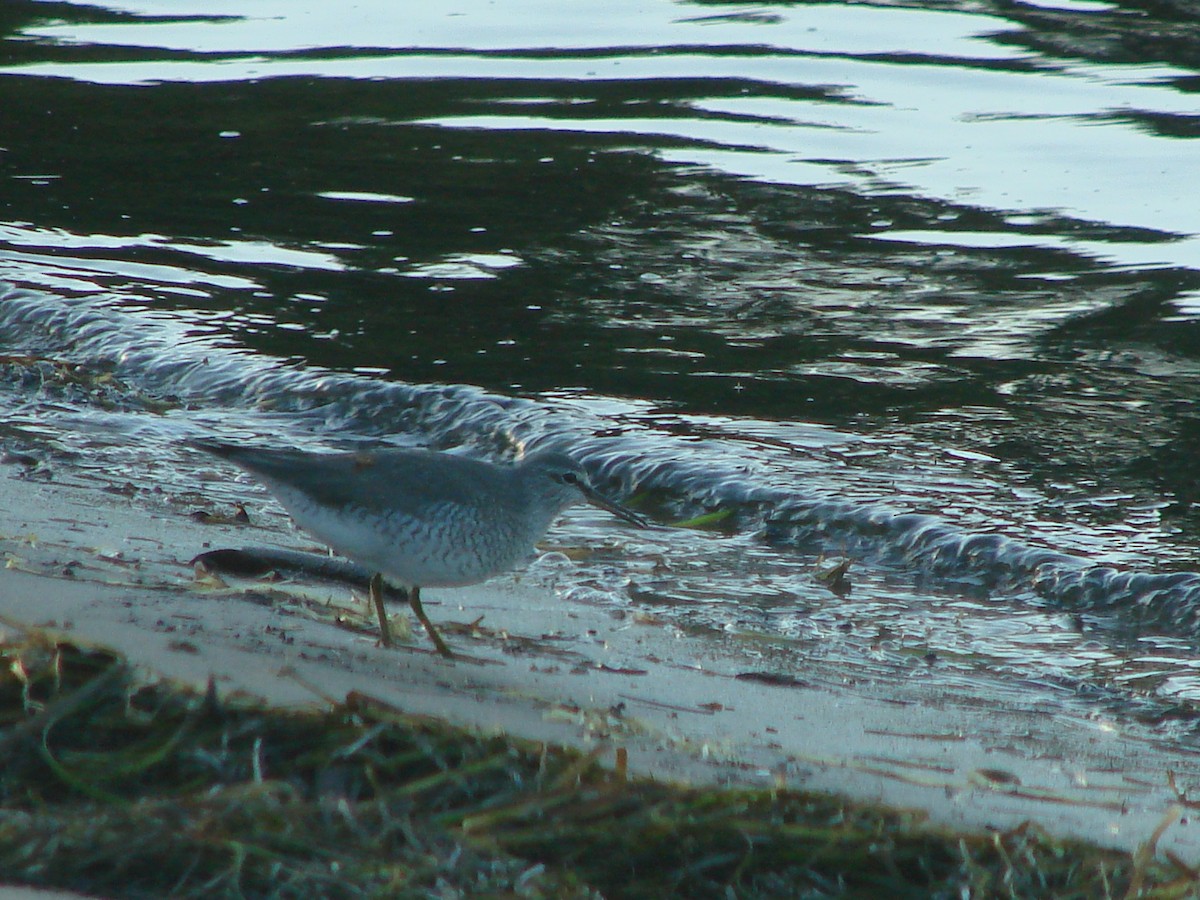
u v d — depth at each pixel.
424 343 15.25
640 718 7.92
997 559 11.42
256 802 5.92
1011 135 20.47
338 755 6.42
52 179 19.55
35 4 27.23
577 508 12.75
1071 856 6.55
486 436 13.68
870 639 10.23
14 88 23.06
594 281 16.61
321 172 19.88
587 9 26.31
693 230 17.81
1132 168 19.25
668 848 6.23
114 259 17.30
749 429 13.55
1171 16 24.84
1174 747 8.60
